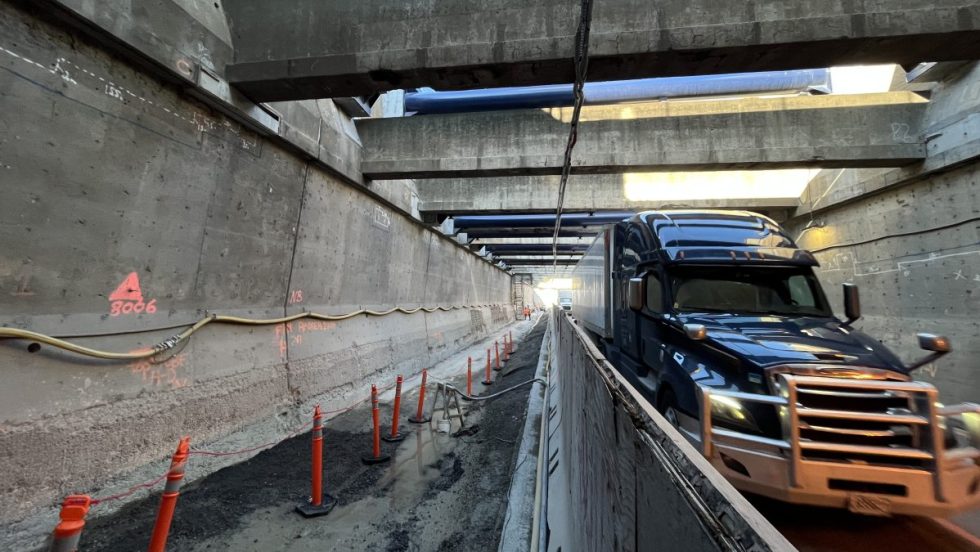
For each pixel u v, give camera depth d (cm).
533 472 586
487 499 536
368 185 1048
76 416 431
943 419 316
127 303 490
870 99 894
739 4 510
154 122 517
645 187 1339
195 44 542
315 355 864
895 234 906
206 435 586
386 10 579
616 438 176
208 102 586
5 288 381
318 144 820
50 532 394
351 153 962
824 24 493
